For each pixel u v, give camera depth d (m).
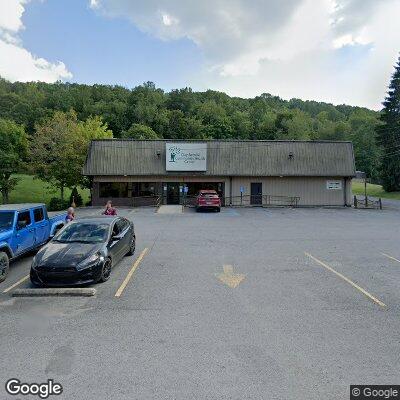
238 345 6.17
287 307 7.95
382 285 9.59
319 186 33.44
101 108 113.06
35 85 145.75
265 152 33.56
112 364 5.57
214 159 33.00
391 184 59.16
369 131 94.50
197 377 5.21
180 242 15.40
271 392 4.88
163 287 9.33
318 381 5.14
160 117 112.69
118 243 11.07
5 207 11.75
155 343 6.25
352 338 6.46
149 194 32.62
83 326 6.96
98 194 32.28
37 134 36.09
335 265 11.66
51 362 5.65
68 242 10.13
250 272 10.79
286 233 17.92
